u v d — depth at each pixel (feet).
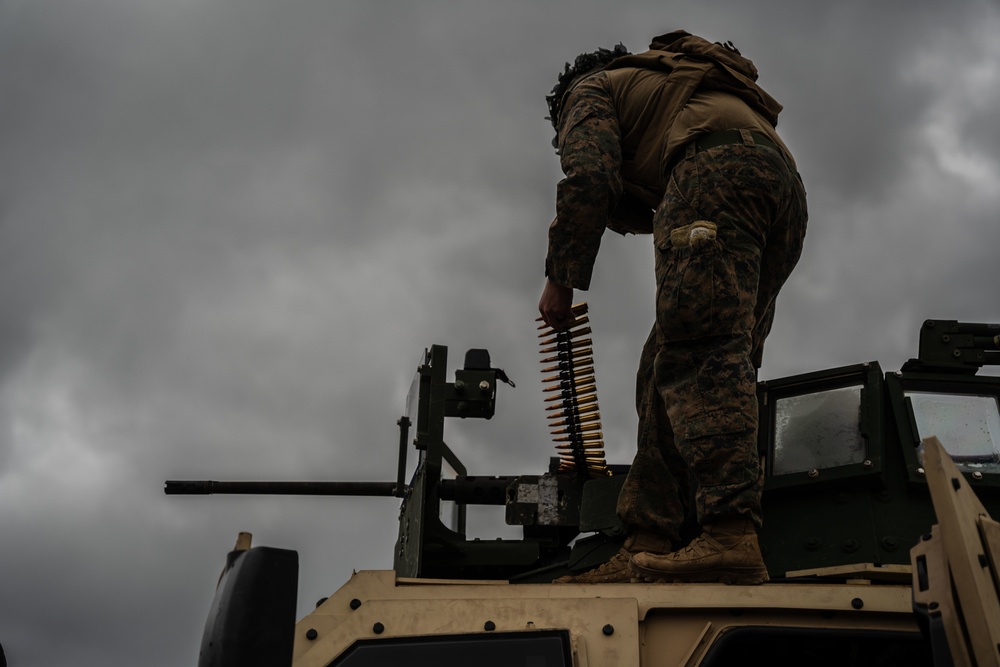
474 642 10.73
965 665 7.68
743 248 14.24
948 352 16.12
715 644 11.07
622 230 17.11
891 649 11.53
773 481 15.11
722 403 13.51
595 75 16.22
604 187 15.08
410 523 18.03
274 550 8.32
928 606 8.04
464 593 11.58
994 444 15.12
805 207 15.70
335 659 10.62
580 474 17.88
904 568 13.21
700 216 14.30
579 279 15.01
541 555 17.72
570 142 15.44
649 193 15.81
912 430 14.85
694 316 13.85
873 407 15.08
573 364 18.26
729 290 13.88
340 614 11.31
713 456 13.30
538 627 10.86
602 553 15.96
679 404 13.85
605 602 11.06
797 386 15.83
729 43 16.10
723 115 14.98
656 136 15.46
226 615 8.13
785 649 11.69
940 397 15.38
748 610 11.31
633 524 14.61
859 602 11.25
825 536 14.62
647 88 15.60
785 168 14.89
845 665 11.66
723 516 13.07
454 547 16.79
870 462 14.61
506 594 11.63
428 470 16.85
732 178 14.40
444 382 17.35
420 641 10.76
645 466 14.75
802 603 11.29
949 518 7.85
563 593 11.61
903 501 14.65
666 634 11.24
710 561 12.96
